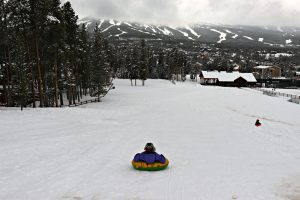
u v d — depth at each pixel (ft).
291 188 30.91
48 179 32.04
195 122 92.89
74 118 83.87
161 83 359.25
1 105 120.06
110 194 28.35
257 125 86.48
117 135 61.36
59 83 141.90
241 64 602.03
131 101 172.45
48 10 106.11
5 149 44.42
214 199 27.53
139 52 325.83
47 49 116.88
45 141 51.31
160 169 36.52
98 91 172.45
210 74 403.34
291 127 85.97
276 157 45.70
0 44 111.86
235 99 197.06
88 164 38.32
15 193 27.99
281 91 315.78
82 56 164.35
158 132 68.90
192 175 34.86
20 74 105.70
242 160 43.04
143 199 27.35
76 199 26.99
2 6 105.60
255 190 30.09
